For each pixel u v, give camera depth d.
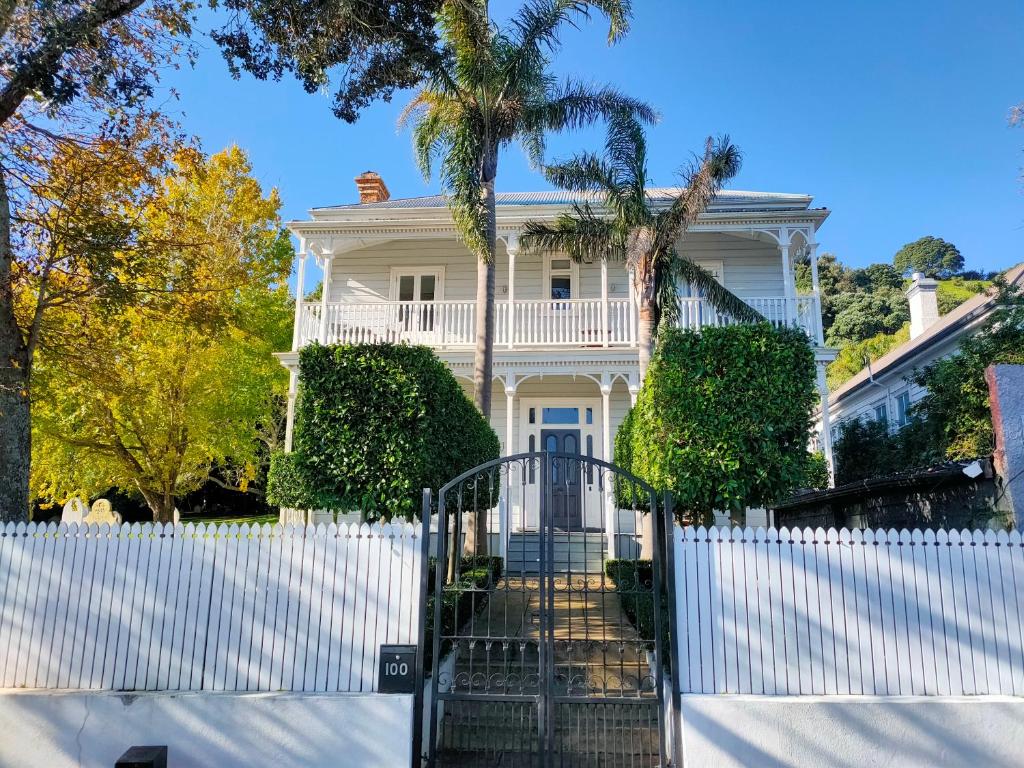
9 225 7.43
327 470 6.49
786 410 6.50
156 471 15.62
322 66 8.81
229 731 5.13
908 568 5.28
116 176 8.42
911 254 66.44
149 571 5.57
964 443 11.04
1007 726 4.94
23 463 7.09
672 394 6.68
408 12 9.08
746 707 5.02
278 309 18.47
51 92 6.78
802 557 5.32
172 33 7.86
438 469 7.25
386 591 5.43
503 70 12.78
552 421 16.94
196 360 14.76
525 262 17.69
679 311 12.10
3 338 7.09
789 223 15.12
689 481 6.40
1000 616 5.16
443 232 16.25
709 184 11.40
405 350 6.84
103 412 14.38
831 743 4.97
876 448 15.30
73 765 5.14
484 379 12.69
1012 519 6.60
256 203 16.38
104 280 8.28
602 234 13.00
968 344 11.66
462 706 6.17
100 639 5.47
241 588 5.49
